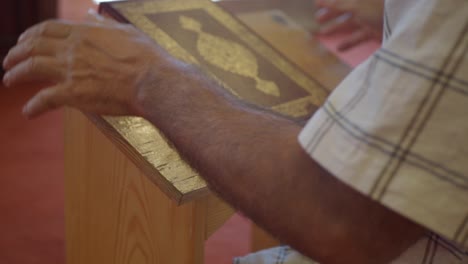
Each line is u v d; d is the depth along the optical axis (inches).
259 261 37.4
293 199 23.0
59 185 74.5
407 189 20.5
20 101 91.1
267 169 23.6
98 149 38.8
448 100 20.4
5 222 67.4
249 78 39.8
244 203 24.4
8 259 62.3
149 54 29.1
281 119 26.0
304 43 49.7
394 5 23.3
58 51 29.9
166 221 35.0
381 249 22.7
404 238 22.8
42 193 72.7
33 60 29.9
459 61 20.4
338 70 46.6
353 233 22.4
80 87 29.5
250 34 43.7
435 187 20.4
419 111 20.6
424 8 21.0
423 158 20.5
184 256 34.6
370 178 20.8
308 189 22.8
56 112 90.4
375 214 22.1
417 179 20.5
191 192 31.0
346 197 22.2
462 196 20.4
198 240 34.1
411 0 22.5
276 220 23.6
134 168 36.2
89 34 29.6
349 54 114.3
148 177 32.8
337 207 22.4
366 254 22.8
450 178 20.4
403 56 21.1
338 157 21.4
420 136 20.6
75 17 119.0
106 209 39.4
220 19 43.8
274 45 48.4
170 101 27.3
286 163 23.4
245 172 24.0
